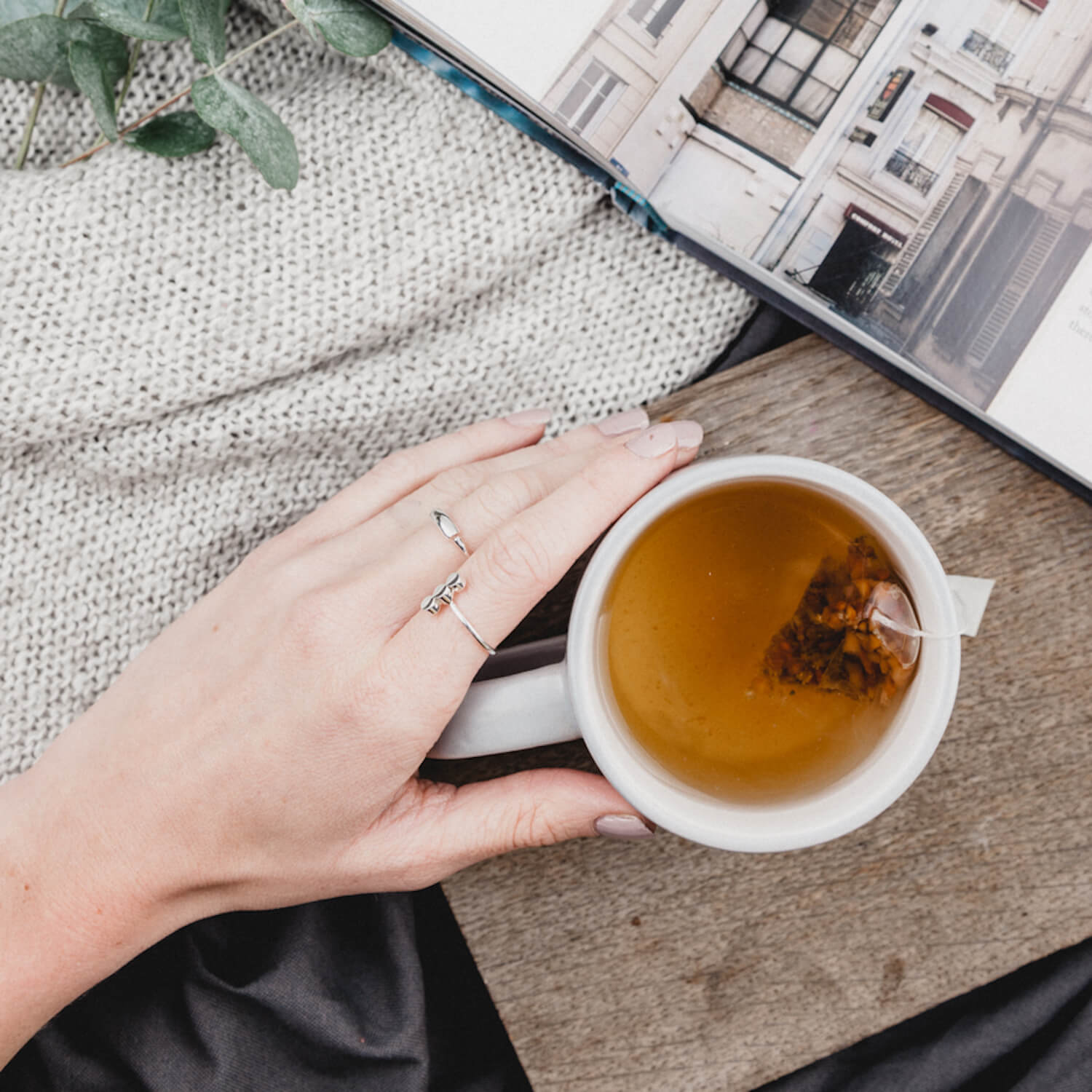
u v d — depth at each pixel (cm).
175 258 42
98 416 42
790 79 40
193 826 39
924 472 41
